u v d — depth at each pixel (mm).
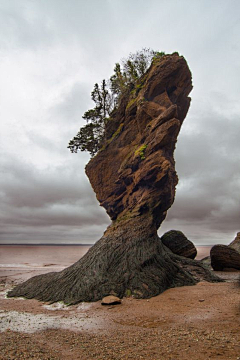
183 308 13492
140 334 9781
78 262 22766
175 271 21516
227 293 16312
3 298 19125
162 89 30953
